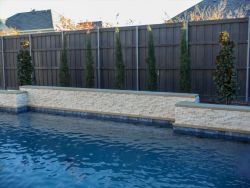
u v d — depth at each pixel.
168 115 10.48
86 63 14.88
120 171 6.76
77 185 6.11
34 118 12.14
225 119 8.84
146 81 14.38
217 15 17.22
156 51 13.95
